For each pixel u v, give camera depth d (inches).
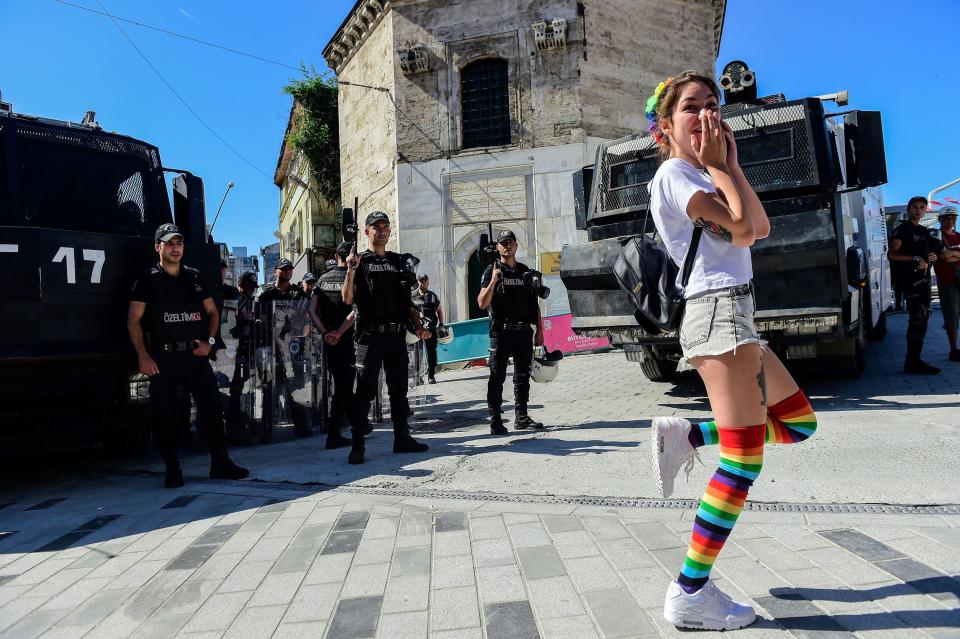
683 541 112.2
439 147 671.1
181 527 144.1
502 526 127.1
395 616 93.0
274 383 266.4
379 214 210.8
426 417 305.9
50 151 216.5
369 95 744.3
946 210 315.0
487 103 668.7
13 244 182.4
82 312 193.5
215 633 92.0
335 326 242.2
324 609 97.2
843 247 223.5
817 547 104.8
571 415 265.1
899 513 117.6
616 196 261.9
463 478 167.8
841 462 153.3
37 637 94.8
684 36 701.3
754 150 225.9
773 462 158.2
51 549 136.6
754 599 88.8
